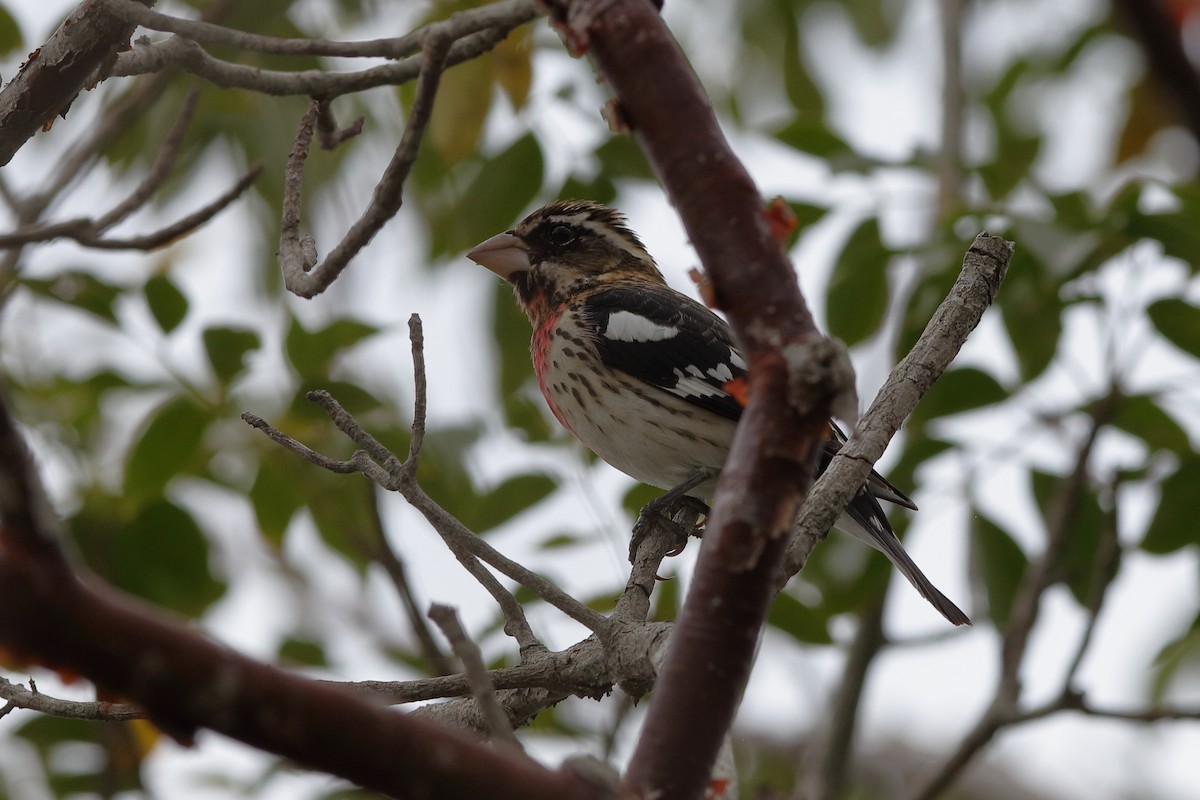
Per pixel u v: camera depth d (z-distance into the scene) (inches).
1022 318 377.1
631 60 153.4
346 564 446.3
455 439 381.1
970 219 359.9
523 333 421.1
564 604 224.1
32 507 112.7
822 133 394.6
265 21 377.1
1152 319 369.7
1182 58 342.6
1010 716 369.7
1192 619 396.2
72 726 389.7
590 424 393.7
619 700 345.7
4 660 117.6
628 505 405.1
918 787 378.3
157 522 389.4
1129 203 351.3
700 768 142.6
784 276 146.3
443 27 235.9
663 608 371.6
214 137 427.8
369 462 221.6
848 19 518.9
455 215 401.7
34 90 261.7
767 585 144.3
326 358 378.3
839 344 141.0
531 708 247.3
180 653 118.3
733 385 153.5
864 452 222.8
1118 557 368.5
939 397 383.9
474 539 220.8
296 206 273.0
